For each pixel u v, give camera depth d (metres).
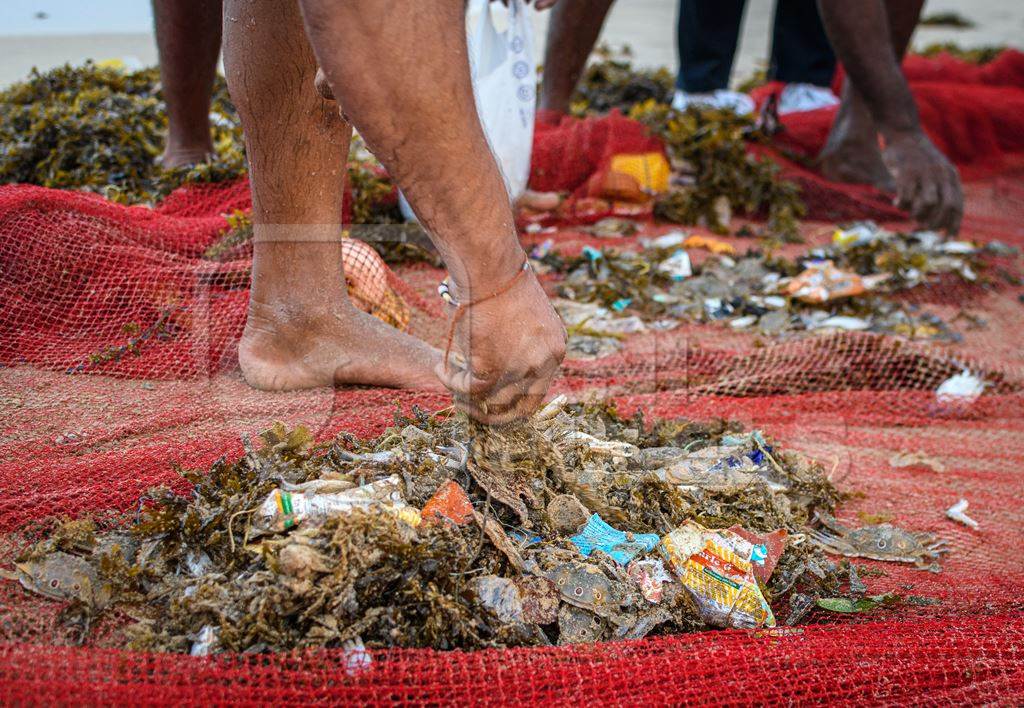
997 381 3.75
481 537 2.14
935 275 5.01
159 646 1.90
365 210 4.82
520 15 4.84
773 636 2.06
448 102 1.83
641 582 2.19
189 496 2.35
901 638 2.07
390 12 1.73
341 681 1.82
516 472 2.32
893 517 2.80
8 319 3.11
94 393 2.86
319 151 2.72
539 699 1.85
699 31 7.17
